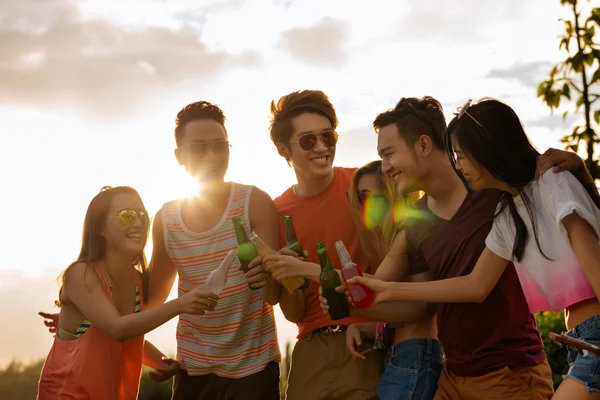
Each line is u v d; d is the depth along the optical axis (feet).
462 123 10.68
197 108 14.29
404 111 12.28
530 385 11.42
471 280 11.30
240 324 13.91
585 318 10.28
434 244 12.22
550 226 10.36
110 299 13.35
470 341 11.74
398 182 12.62
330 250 14.21
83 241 13.66
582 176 10.44
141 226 13.70
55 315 14.52
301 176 14.49
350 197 13.74
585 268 9.89
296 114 14.33
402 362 12.96
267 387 13.98
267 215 14.23
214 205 14.15
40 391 13.48
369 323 13.70
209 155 14.03
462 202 12.01
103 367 13.16
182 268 14.24
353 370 13.62
